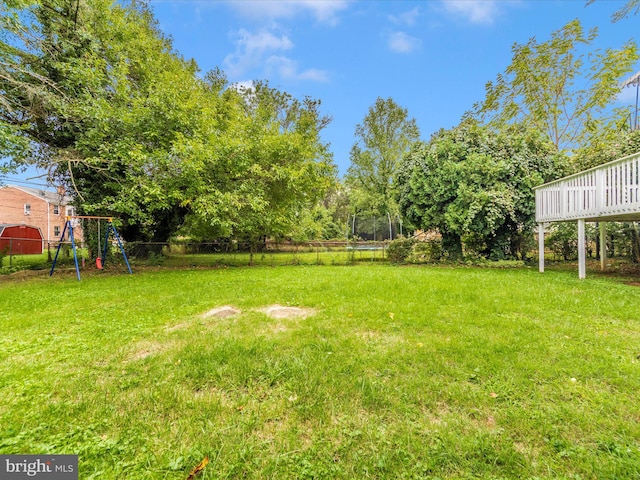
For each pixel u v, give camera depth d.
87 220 11.67
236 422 1.98
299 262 13.34
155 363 2.83
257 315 4.38
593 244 12.46
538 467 1.60
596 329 3.56
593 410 2.05
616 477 1.52
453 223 10.81
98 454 1.71
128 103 10.52
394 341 3.29
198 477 1.56
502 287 5.97
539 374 2.52
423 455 1.68
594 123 12.90
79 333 3.74
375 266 11.89
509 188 10.31
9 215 28.55
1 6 7.40
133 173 10.00
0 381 2.53
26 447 1.76
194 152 9.34
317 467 1.62
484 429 1.89
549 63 12.91
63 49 9.56
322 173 13.97
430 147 12.50
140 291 6.41
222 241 14.49
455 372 2.56
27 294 6.24
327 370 2.63
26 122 9.37
